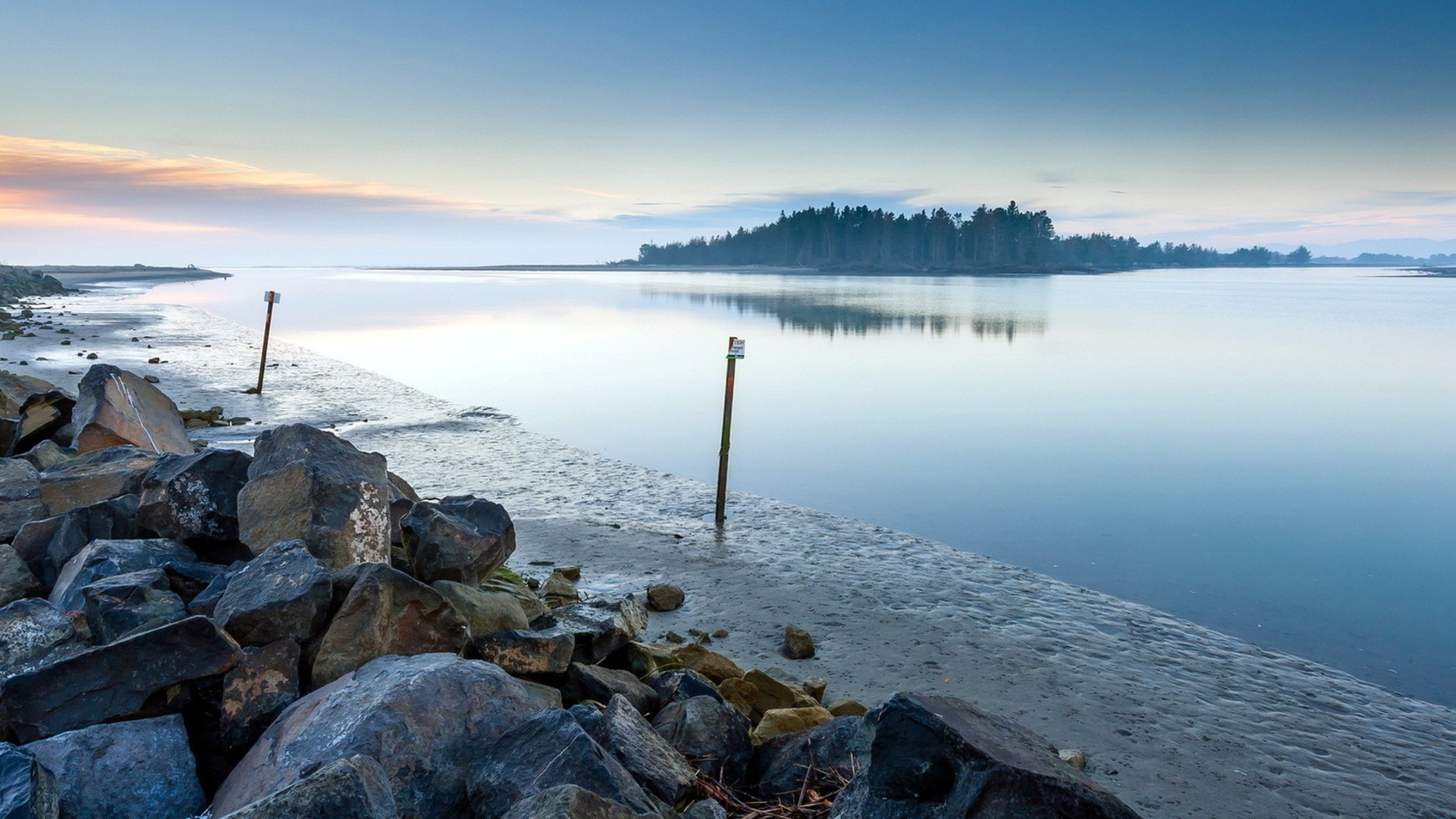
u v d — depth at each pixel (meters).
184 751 4.15
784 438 21.62
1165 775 6.62
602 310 73.94
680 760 4.77
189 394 23.05
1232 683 8.36
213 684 4.55
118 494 7.62
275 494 6.18
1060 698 7.80
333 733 4.07
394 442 18.17
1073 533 13.97
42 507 7.38
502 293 108.94
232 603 4.93
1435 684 8.65
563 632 6.16
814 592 10.27
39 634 4.96
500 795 3.86
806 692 7.38
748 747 5.27
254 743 4.44
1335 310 83.69
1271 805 6.30
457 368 33.53
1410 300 107.94
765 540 12.36
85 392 10.65
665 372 33.94
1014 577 11.30
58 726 4.18
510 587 7.18
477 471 15.93
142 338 38.00
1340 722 7.65
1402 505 16.12
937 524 14.32
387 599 4.98
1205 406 27.69
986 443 21.50
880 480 17.36
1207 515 15.22
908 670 8.23
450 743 4.21
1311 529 14.38
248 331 45.22
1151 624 9.86
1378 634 9.98
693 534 12.52
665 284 150.38
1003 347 46.12
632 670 6.80
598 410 24.70
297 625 4.79
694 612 9.53
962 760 3.26
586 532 12.34
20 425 10.47
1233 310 83.25
